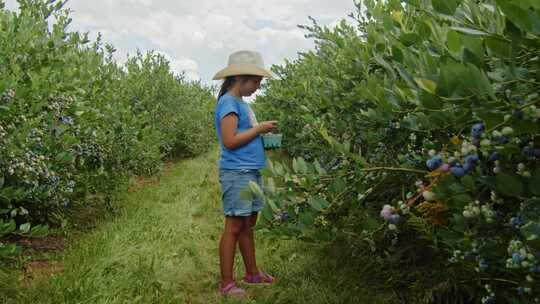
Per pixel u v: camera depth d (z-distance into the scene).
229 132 3.06
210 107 13.50
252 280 3.32
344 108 3.44
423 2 1.95
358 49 3.28
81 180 4.69
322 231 2.22
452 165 1.65
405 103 1.95
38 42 4.14
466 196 1.70
